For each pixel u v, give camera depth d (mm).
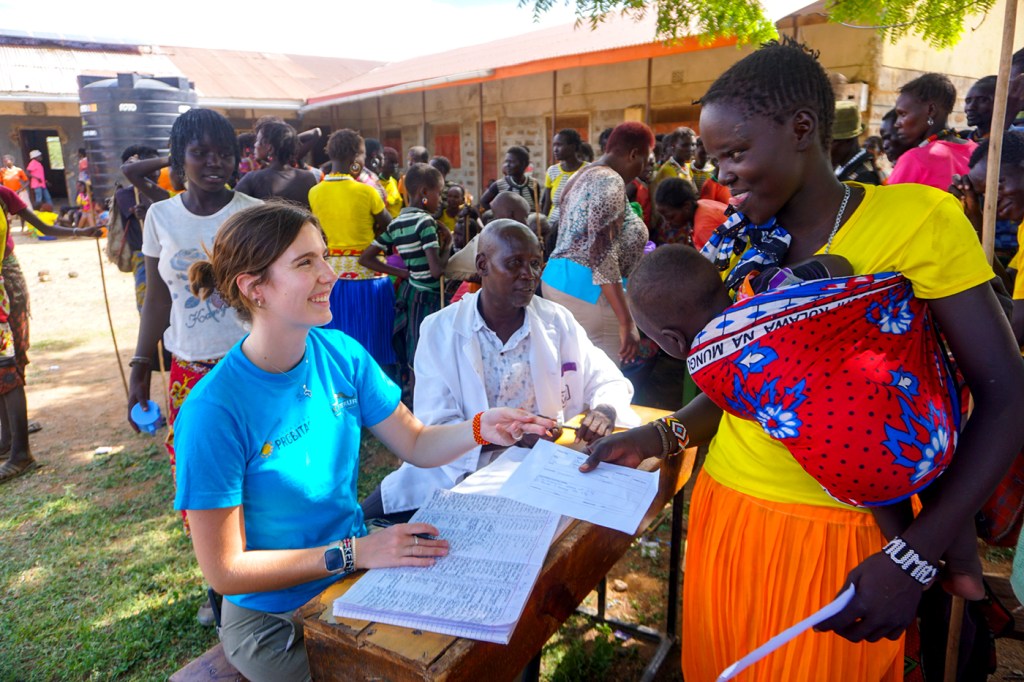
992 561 3090
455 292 4965
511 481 1866
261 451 1699
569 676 2598
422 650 1270
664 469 2018
